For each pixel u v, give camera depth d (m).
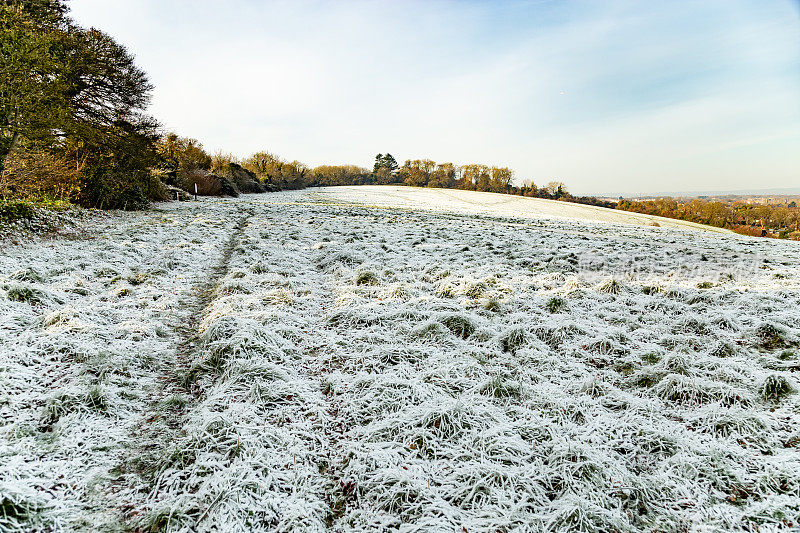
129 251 10.11
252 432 3.54
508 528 2.70
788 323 5.64
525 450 3.42
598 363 4.95
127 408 4.01
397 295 7.17
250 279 8.16
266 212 23.09
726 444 3.39
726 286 7.66
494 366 4.82
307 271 9.35
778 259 10.91
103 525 2.71
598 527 2.68
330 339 5.57
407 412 3.90
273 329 5.57
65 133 18.62
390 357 5.02
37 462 3.09
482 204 50.28
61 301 6.31
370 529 2.77
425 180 100.12
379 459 3.31
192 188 37.53
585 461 3.19
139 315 6.21
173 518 2.72
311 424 3.85
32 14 15.87
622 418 3.81
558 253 11.30
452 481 3.14
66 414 3.69
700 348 5.11
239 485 2.94
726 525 2.69
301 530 2.67
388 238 13.91
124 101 22.09
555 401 4.05
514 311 6.57
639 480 3.07
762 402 3.95
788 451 3.25
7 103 13.88
